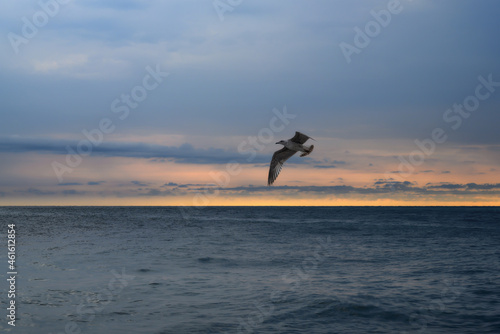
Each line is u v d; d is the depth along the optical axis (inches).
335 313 566.9
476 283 757.9
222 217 3944.4
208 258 1067.3
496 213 5142.7
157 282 755.4
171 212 5689.0
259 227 2399.1
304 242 1513.3
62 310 568.1
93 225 2498.8
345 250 1267.2
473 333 488.1
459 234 1856.5
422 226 2445.9
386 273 863.7
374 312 572.4
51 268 890.1
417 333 490.6
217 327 503.8
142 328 497.4
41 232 1919.3
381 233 1924.2
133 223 2765.7
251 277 812.0
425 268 924.6
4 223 2620.6
